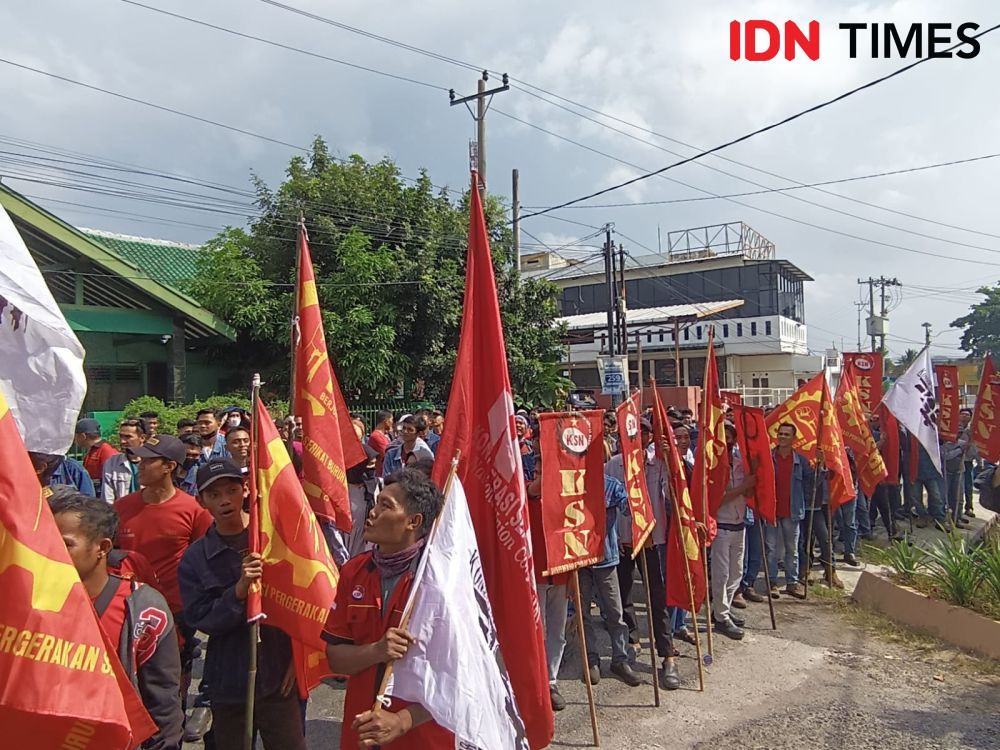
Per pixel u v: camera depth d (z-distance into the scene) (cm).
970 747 473
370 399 1606
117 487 757
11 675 199
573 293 3828
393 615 283
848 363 1026
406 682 255
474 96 1838
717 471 678
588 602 628
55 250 1280
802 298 3969
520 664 345
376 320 1593
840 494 862
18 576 203
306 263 519
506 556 355
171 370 1441
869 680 582
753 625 725
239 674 343
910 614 713
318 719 518
